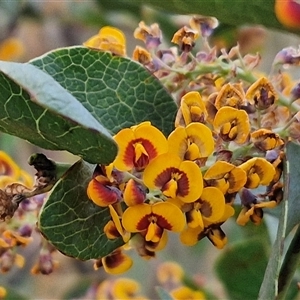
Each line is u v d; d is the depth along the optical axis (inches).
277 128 8.7
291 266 8.7
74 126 7.2
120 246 8.5
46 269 9.8
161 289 11.8
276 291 7.6
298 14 8.4
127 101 8.8
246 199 8.6
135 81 8.8
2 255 9.5
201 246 19.9
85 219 8.3
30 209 9.5
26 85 6.9
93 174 8.0
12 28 19.6
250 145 8.2
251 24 9.0
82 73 8.7
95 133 7.0
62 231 8.2
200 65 9.2
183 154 7.9
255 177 8.1
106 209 8.4
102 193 7.9
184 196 7.9
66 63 8.6
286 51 9.4
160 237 8.0
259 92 8.5
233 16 8.9
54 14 19.5
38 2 19.4
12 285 19.1
